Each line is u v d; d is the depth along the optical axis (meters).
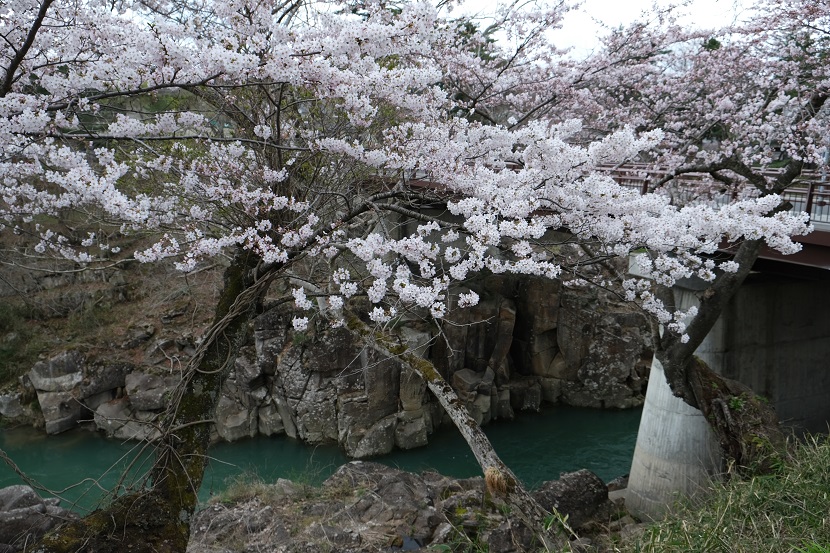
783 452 7.12
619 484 11.67
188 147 5.53
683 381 8.80
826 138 8.86
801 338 11.48
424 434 14.90
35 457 13.78
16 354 15.80
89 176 3.30
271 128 5.41
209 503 8.02
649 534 5.32
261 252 4.77
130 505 4.26
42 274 16.75
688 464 10.00
